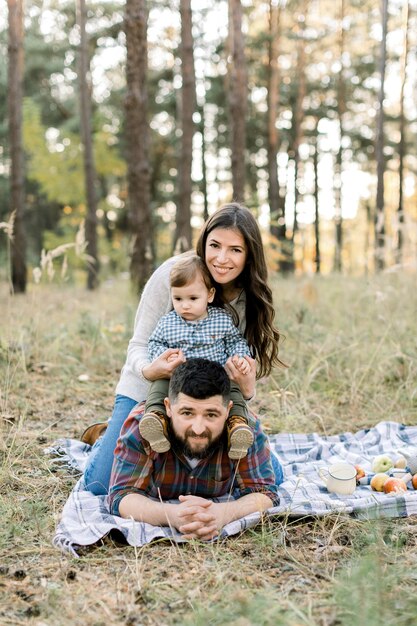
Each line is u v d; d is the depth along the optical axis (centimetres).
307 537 313
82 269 2373
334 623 236
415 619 235
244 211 343
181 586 265
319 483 390
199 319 341
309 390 570
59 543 299
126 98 1014
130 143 1027
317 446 454
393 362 608
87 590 262
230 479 333
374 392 566
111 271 2483
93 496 346
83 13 1669
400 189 2209
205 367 299
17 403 515
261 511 318
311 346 641
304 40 2394
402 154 2200
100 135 2359
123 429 331
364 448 466
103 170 2402
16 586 264
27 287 1510
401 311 767
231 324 342
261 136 2758
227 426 312
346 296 890
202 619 234
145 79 1022
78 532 306
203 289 337
